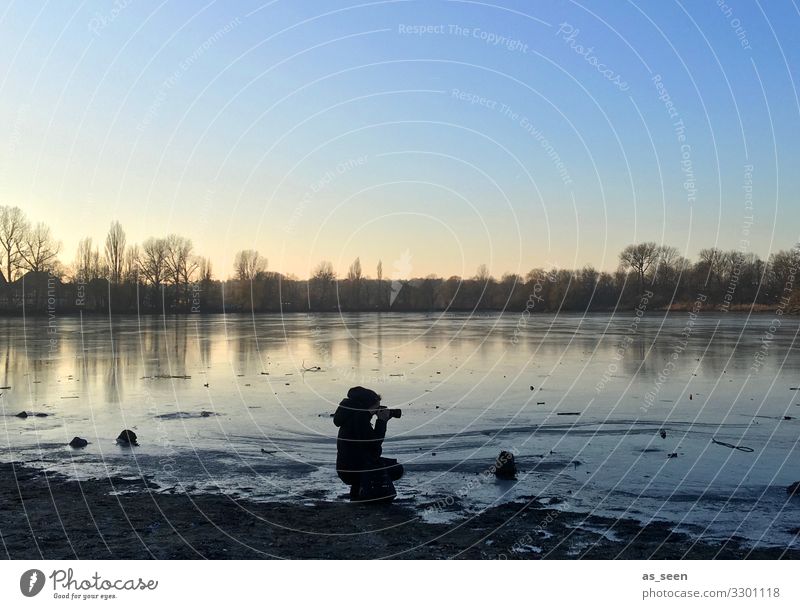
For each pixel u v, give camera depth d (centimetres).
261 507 855
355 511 843
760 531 767
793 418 1498
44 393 1938
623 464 1092
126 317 7612
